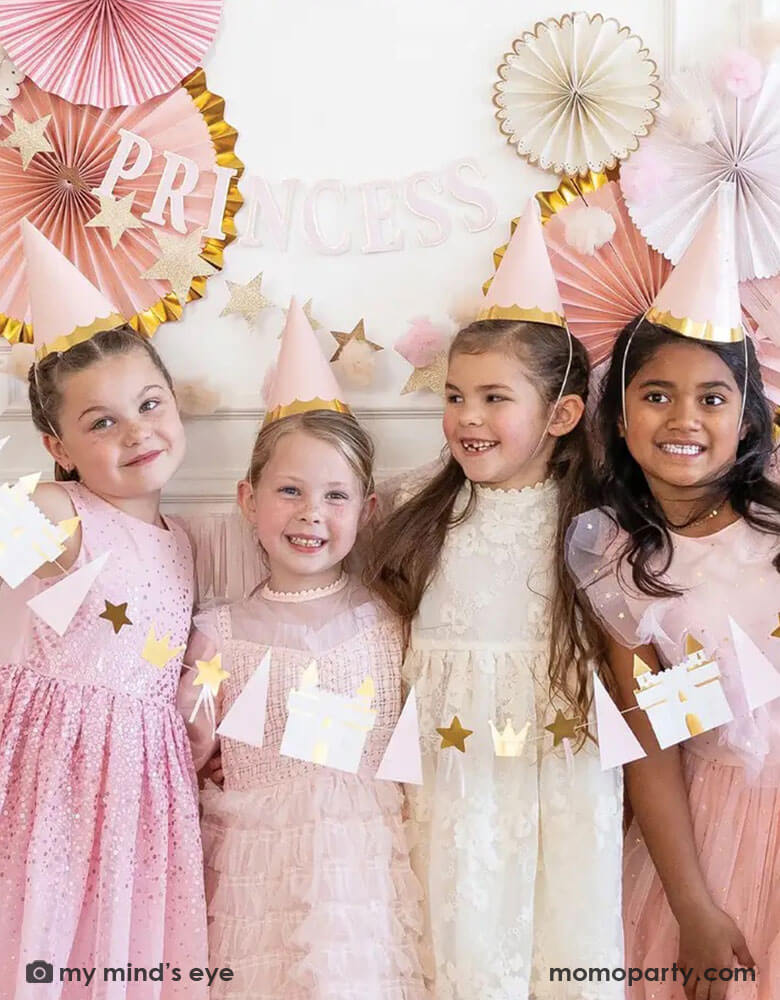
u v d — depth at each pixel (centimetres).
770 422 130
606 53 142
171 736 128
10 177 145
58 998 118
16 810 121
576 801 123
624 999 126
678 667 120
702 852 127
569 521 129
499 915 121
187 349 148
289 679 128
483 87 145
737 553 127
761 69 138
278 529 129
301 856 121
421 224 146
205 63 146
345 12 145
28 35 140
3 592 128
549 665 125
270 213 146
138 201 145
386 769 118
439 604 129
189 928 122
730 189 140
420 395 147
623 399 129
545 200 143
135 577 128
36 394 131
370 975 117
